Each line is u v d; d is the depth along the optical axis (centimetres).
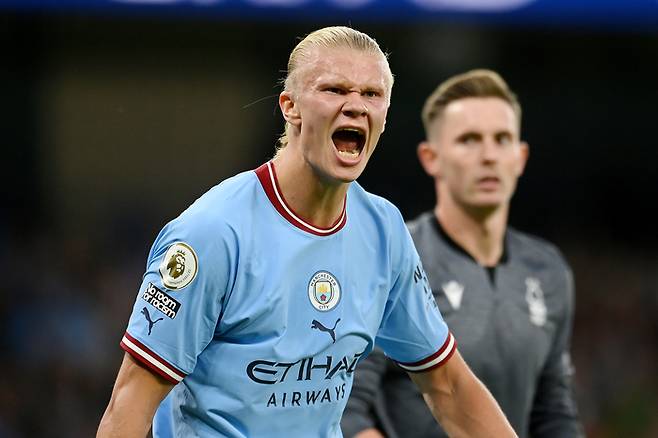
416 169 4375
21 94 4206
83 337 3812
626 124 4612
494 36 4412
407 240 1266
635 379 4094
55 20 4147
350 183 1228
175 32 4216
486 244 1734
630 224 4662
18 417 3506
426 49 4359
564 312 1780
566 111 4603
